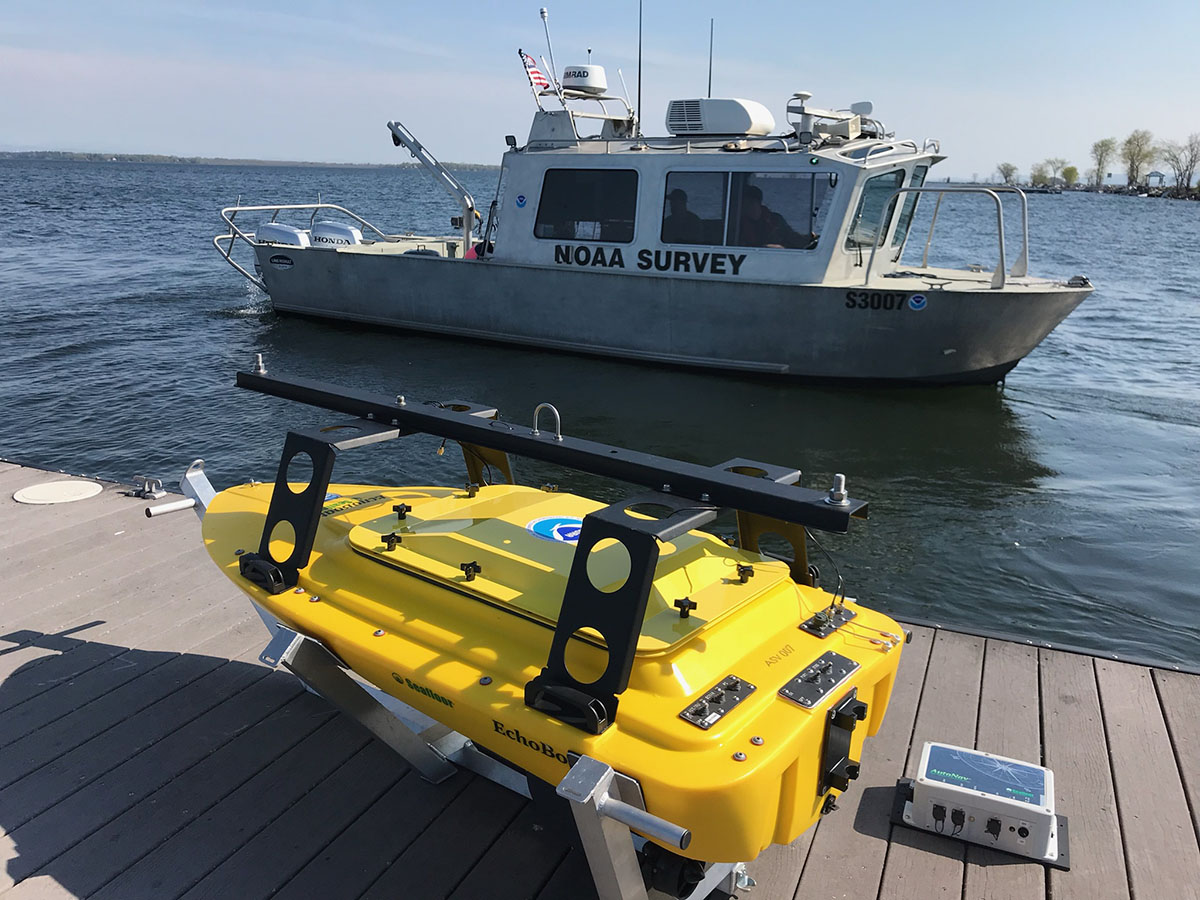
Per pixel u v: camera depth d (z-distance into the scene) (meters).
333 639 2.55
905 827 2.83
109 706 3.45
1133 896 2.55
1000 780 2.77
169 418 10.33
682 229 11.48
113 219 39.06
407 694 2.48
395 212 44.56
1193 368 12.93
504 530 2.71
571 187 12.06
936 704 3.51
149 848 2.71
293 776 3.04
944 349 10.79
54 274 21.00
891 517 7.69
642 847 2.28
